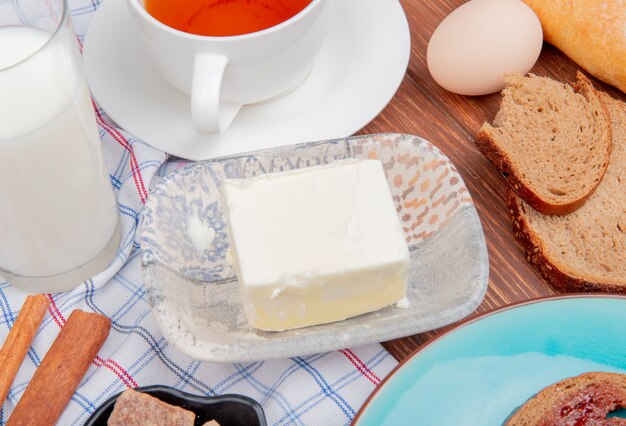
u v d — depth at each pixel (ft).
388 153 2.01
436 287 1.94
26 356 1.94
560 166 2.07
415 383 1.81
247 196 1.90
